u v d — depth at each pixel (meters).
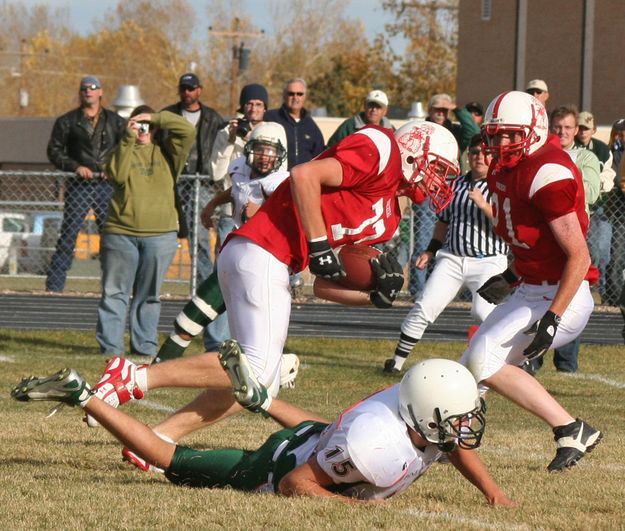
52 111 191.38
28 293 43.38
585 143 35.16
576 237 15.60
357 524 11.91
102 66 186.88
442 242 26.44
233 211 22.44
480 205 24.02
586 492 14.59
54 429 18.94
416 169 14.94
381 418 12.57
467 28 94.44
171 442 14.78
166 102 176.88
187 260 49.41
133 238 28.11
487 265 25.53
